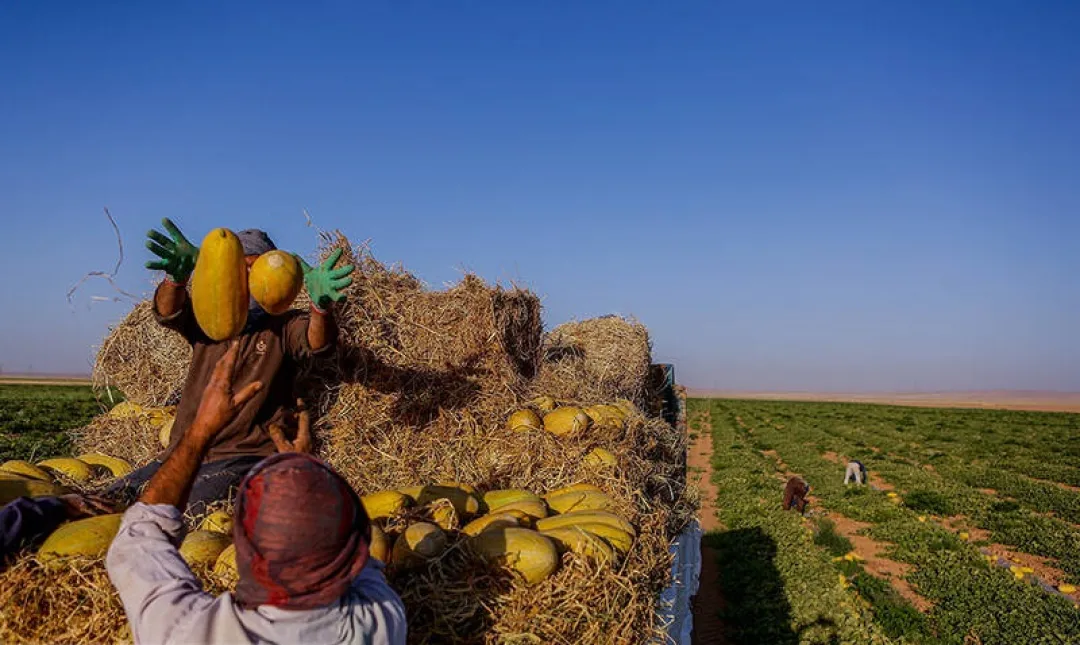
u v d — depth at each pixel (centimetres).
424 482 441
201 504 353
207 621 187
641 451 559
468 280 564
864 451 2870
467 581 290
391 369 484
